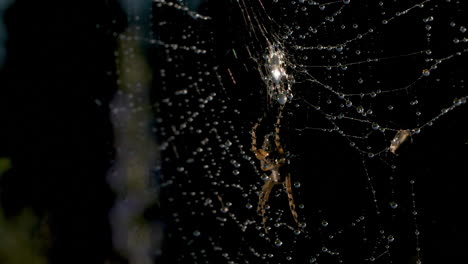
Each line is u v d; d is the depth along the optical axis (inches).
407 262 12.1
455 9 11.9
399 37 12.1
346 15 12.4
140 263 14.3
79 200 14.4
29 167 14.3
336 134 12.4
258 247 13.1
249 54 13.1
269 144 12.4
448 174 11.9
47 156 14.4
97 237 14.3
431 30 12.0
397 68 12.1
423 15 12.0
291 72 12.7
